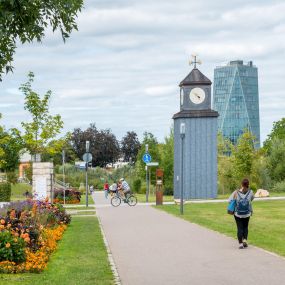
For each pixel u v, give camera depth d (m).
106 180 102.12
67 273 12.62
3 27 12.32
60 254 15.80
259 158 70.12
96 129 144.12
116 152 142.12
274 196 52.59
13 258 13.38
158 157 74.06
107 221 27.30
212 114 47.38
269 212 31.92
